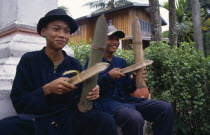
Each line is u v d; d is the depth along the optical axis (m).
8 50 2.54
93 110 1.76
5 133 1.52
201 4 18.98
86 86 1.55
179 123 3.44
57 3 3.39
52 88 1.47
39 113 1.61
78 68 1.93
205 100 3.30
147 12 15.02
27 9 2.99
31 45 2.74
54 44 1.75
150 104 2.29
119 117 2.03
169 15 6.05
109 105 2.19
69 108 1.79
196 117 3.33
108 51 2.53
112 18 14.46
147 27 15.23
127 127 1.96
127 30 13.81
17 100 1.60
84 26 15.17
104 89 2.28
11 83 2.19
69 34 1.85
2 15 3.18
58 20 1.74
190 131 3.47
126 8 13.77
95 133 1.68
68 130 1.65
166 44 3.62
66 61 1.85
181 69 3.33
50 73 1.74
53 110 1.67
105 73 2.30
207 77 3.36
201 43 6.37
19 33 2.76
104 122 1.65
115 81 2.42
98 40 1.40
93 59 1.43
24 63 1.72
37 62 1.75
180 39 15.45
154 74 3.60
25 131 1.58
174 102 3.51
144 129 3.27
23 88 1.67
